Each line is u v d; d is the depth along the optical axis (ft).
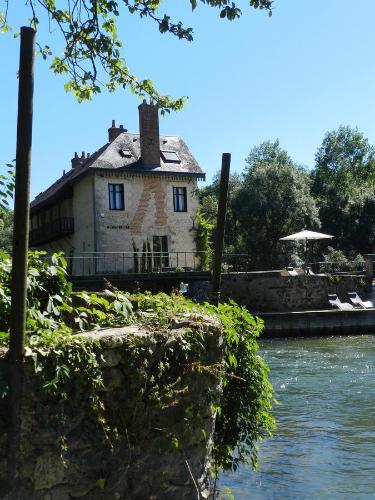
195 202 110.42
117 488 11.21
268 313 84.99
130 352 11.57
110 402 11.24
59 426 10.23
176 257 107.76
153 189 107.14
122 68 19.67
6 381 9.76
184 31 17.34
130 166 105.50
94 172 103.19
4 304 13.58
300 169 213.87
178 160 111.24
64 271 15.46
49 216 135.23
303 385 44.01
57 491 10.26
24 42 10.07
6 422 9.68
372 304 93.86
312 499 19.99
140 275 82.12
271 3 16.03
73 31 17.98
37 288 14.83
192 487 12.86
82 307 14.78
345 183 216.54
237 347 16.92
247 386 17.06
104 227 103.04
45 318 13.60
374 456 25.16
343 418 32.55
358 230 162.20
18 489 9.73
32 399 9.94
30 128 10.17
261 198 135.44
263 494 20.53
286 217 137.49
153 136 107.65
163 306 15.39
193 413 12.87
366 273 99.81
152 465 11.94
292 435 28.99
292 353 65.51
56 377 10.10
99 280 78.54
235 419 16.93
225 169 20.81
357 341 76.95
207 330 13.61
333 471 23.16
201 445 13.25
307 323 85.20
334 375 48.60
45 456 10.07
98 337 11.27
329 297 93.81
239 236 141.79
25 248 10.08
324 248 159.94
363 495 20.42
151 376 11.91
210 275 87.97
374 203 161.99
